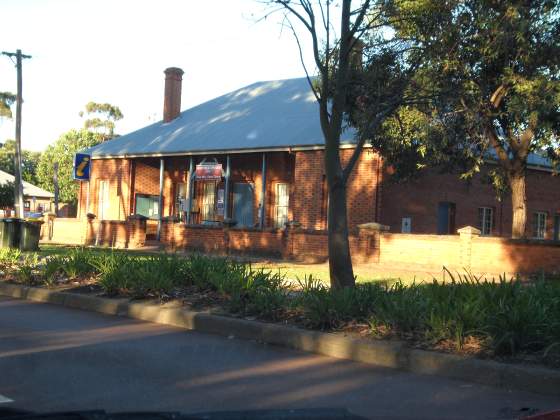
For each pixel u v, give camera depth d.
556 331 6.89
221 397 6.01
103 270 12.09
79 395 6.00
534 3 12.74
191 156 25.95
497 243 16.47
